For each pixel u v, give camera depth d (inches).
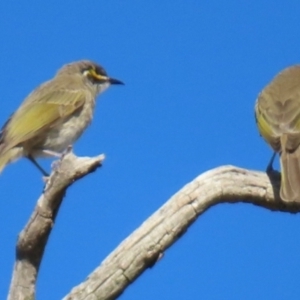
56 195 407.5
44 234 413.7
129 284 403.2
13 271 426.6
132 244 403.5
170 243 414.0
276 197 472.1
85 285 396.8
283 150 519.5
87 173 406.0
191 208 423.2
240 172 459.5
